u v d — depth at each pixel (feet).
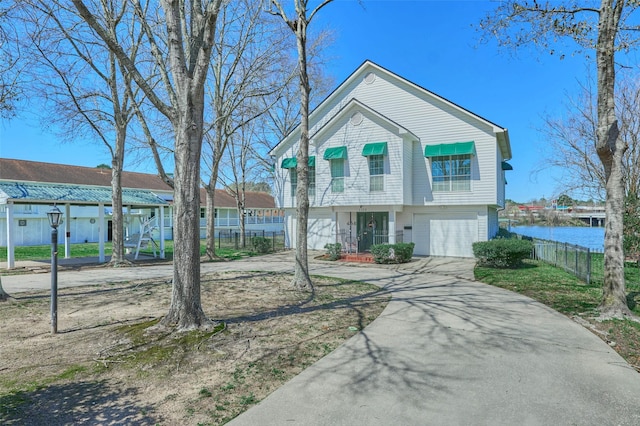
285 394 13.26
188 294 19.93
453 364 16.10
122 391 13.38
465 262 57.00
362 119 64.44
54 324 20.21
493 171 60.18
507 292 32.94
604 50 23.67
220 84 62.34
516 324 22.44
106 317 23.81
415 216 67.05
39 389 13.47
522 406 12.46
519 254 47.42
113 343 18.17
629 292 31.89
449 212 64.69
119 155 54.80
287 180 76.69
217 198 149.07
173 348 17.25
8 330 20.85
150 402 12.60
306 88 34.12
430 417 11.71
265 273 45.78
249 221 156.25
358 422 11.41
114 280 40.01
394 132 61.82
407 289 34.68
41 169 102.27
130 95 42.75
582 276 38.68
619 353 17.71
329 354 17.26
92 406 12.28
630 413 12.05
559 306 26.99
